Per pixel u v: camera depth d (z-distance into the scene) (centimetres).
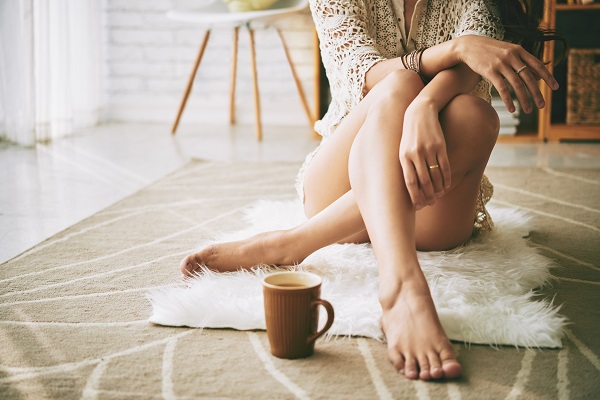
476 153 122
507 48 117
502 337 108
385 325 103
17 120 308
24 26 297
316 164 145
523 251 146
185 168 266
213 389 94
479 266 135
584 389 94
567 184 237
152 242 167
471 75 125
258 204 194
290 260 134
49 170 259
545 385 95
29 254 156
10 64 303
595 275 144
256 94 342
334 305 117
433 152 108
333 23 142
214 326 115
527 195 221
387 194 108
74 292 132
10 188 228
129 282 138
